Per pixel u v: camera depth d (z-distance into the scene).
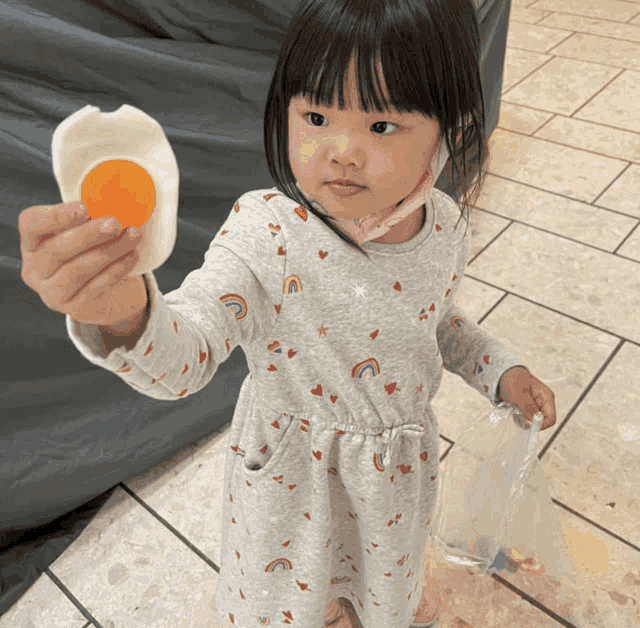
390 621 0.96
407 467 0.79
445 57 0.50
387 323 0.67
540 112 2.81
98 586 1.31
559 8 3.78
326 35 0.48
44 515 1.36
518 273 2.00
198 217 1.49
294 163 0.56
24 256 0.34
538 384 0.87
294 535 0.84
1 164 1.14
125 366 0.45
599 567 1.29
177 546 1.38
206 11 1.29
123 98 1.26
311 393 0.70
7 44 1.09
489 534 1.10
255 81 1.36
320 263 0.62
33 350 1.29
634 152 2.52
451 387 1.66
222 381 1.58
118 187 0.34
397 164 0.53
